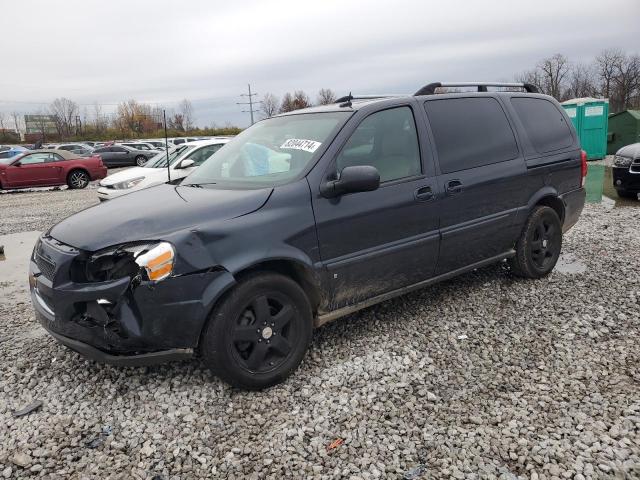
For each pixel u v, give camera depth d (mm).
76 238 3197
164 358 3105
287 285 3326
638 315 4184
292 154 3760
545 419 2881
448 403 3094
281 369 3352
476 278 5227
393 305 4625
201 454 2752
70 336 3184
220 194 3516
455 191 4184
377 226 3742
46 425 3051
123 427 2998
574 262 5695
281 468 2615
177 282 2982
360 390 3273
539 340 3846
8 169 17531
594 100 16844
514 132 4785
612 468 2467
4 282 6301
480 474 2490
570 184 5273
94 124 75125
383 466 2586
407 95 4270
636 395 3055
